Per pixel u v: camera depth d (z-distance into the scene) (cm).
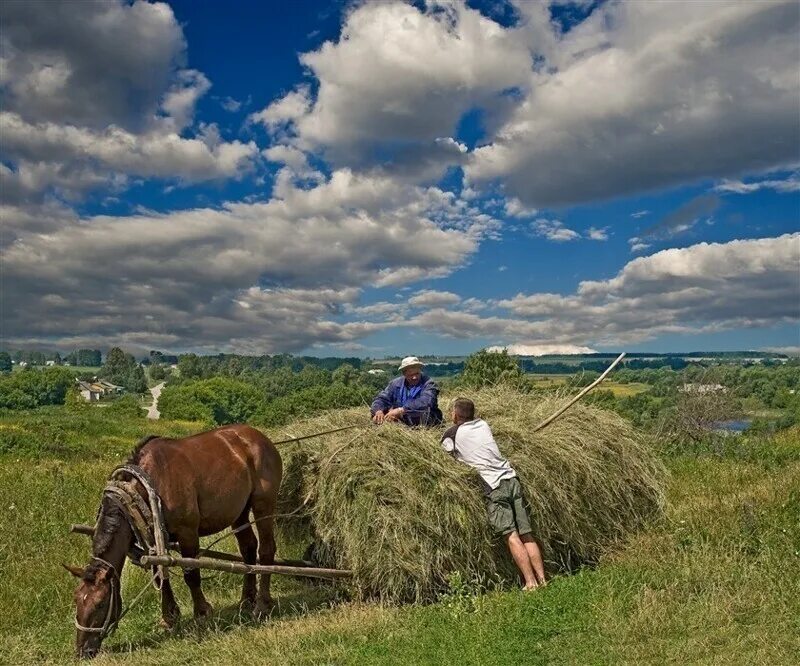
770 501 826
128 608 622
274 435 827
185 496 645
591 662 499
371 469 659
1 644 634
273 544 724
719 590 591
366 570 660
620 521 779
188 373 12225
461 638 549
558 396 862
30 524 934
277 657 549
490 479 673
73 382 8788
